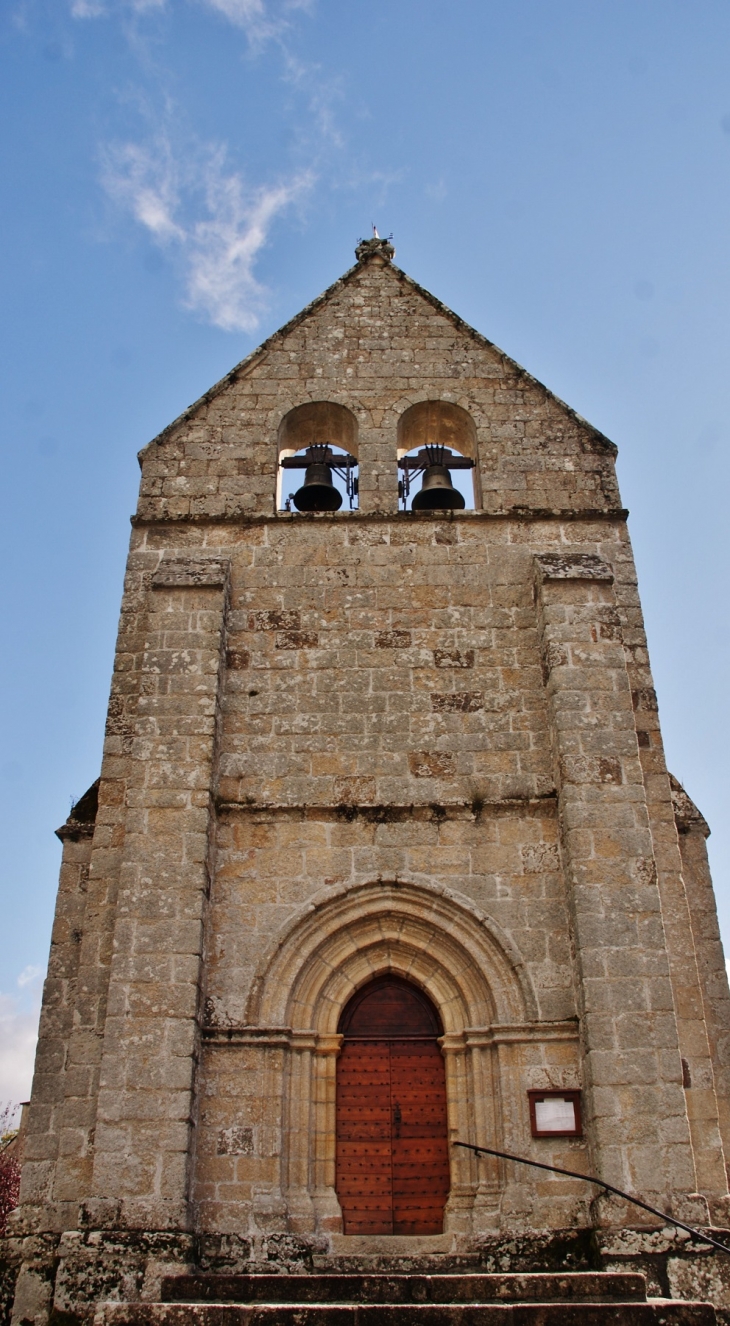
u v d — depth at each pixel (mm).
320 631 16203
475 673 15875
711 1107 13133
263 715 15555
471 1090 13555
